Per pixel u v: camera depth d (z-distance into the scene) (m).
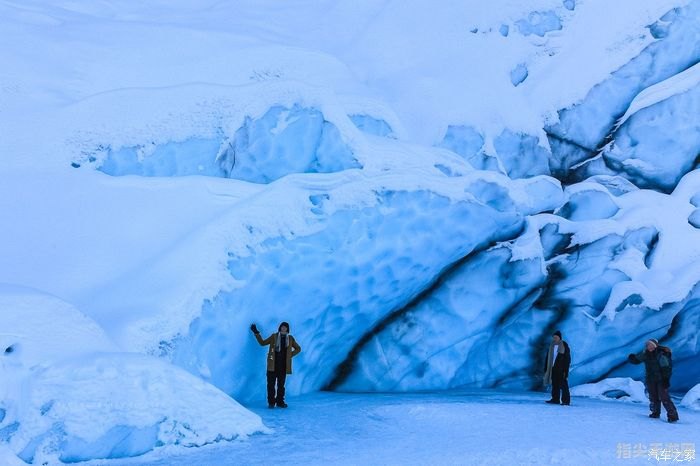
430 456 5.62
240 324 8.73
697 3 15.05
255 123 10.66
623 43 15.09
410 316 11.71
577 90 14.83
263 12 16.09
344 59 15.02
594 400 10.94
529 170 14.25
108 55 11.59
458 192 11.12
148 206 9.17
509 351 12.59
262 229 9.21
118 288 7.79
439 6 16.16
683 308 12.30
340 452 5.90
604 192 13.73
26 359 5.74
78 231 8.55
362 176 10.50
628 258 12.80
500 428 7.32
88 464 5.53
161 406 6.10
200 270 8.26
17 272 7.74
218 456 5.76
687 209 13.58
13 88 10.04
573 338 12.48
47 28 11.89
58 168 9.34
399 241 10.58
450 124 13.62
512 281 12.19
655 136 14.32
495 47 15.32
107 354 6.14
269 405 8.74
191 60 12.15
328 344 10.77
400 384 11.61
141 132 10.05
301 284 9.62
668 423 7.97
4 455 5.14
